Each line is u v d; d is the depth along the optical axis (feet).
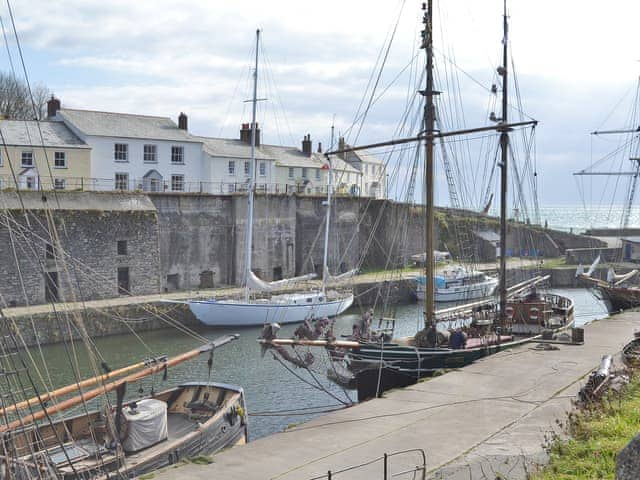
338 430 37.40
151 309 104.94
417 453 33.22
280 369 79.51
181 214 130.62
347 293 131.13
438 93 68.23
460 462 31.71
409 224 157.07
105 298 111.45
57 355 86.07
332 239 160.86
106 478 36.17
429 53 67.77
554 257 200.75
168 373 77.61
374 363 57.41
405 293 146.30
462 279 143.54
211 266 135.95
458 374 51.13
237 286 136.77
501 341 64.75
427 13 67.72
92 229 110.83
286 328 111.14
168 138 144.87
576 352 59.98
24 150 121.49
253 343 96.17
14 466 35.19
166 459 41.81
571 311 86.53
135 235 116.98
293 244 150.61
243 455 33.42
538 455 32.09
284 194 148.25
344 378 61.36
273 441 35.65
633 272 122.11
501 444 34.22
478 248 186.60
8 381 36.04
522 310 75.82
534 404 42.14
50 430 43.55
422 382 48.85
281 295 121.19
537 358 57.26
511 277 159.43
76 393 54.95
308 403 66.13
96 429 44.21
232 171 157.69
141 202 121.08
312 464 32.01
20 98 192.34
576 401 40.86
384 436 36.19
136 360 83.97
